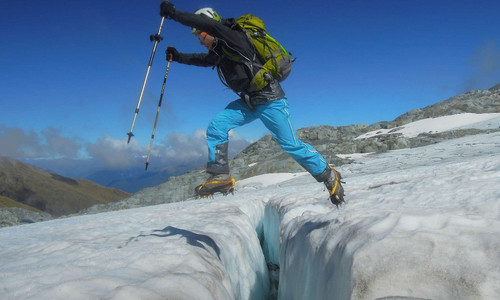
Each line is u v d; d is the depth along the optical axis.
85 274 2.89
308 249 3.83
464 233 2.28
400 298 1.76
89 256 3.66
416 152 28.38
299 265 4.15
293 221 5.57
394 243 2.31
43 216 40.47
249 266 6.05
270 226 9.43
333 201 3.77
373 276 2.04
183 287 2.66
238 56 3.26
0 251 5.20
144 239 4.71
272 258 8.73
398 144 34.41
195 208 10.48
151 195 33.34
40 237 7.23
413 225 2.67
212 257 4.12
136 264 3.21
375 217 3.16
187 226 6.41
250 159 42.00
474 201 3.49
